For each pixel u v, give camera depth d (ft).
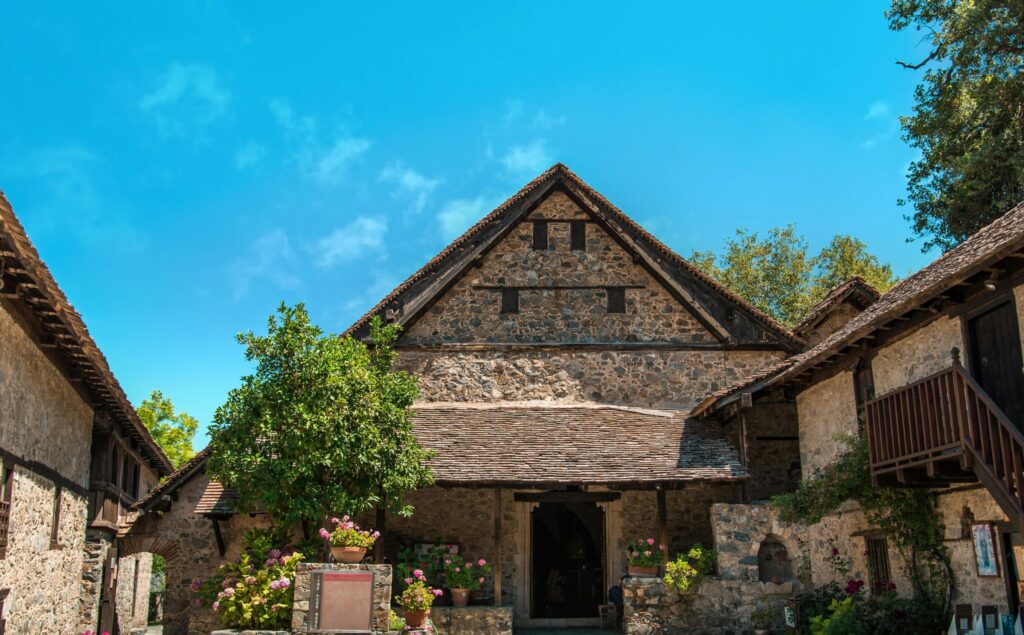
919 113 83.10
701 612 52.44
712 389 64.28
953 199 79.77
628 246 66.18
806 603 48.98
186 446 137.69
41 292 35.60
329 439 50.31
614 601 59.36
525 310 66.13
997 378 36.04
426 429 60.85
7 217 30.45
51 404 46.19
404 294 65.36
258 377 52.49
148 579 90.94
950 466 35.83
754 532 53.67
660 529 55.11
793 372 48.52
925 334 41.29
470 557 60.64
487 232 66.44
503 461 56.18
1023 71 74.38
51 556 48.16
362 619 44.86
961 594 38.93
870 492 43.47
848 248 125.18
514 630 58.18
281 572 47.21
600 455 57.00
